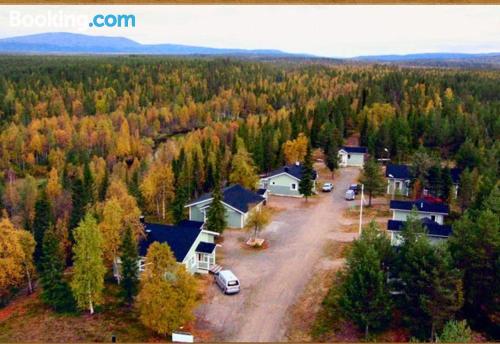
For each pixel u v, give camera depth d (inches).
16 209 2057.1
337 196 2178.9
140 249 1262.3
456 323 885.2
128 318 1093.8
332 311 1091.9
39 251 1379.2
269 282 1257.4
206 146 2758.4
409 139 2731.3
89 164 2632.9
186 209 1817.2
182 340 982.4
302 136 2704.2
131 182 2139.5
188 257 1277.1
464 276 1035.9
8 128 3297.2
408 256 1014.4
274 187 2212.1
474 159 2175.2
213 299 1165.1
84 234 1082.7
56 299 1124.5
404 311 1022.4
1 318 1122.7
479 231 1022.4
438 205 1706.4
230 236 1628.9
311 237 1614.2
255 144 2576.3
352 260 1044.5
